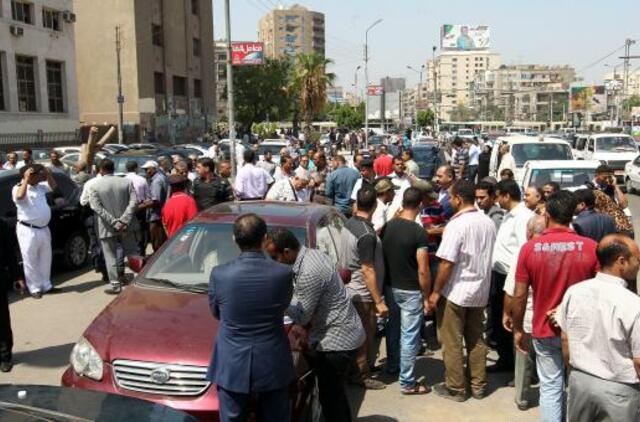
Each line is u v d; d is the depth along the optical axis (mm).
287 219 6078
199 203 10594
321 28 117250
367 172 10844
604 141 26266
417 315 5941
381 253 5930
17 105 36344
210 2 63719
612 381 3725
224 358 3918
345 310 4586
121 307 5215
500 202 6371
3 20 35000
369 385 6156
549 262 4645
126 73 49281
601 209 6781
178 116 55906
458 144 23359
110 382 4551
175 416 3598
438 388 6000
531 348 5527
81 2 49125
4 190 9727
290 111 67812
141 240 11344
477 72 158500
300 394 4762
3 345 6551
